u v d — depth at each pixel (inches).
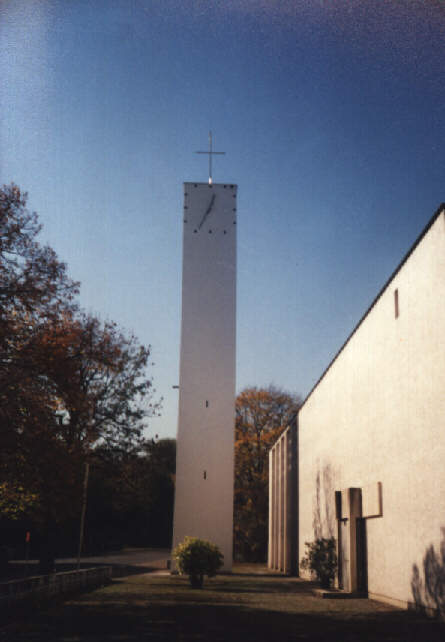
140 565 1782.7
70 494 846.5
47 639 459.2
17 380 749.3
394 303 804.0
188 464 1505.9
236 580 1288.1
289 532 1668.3
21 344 792.9
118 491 1293.1
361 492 936.3
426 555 669.9
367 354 932.6
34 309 813.2
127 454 1239.5
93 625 545.6
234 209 1686.8
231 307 1611.7
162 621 579.8
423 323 700.0
